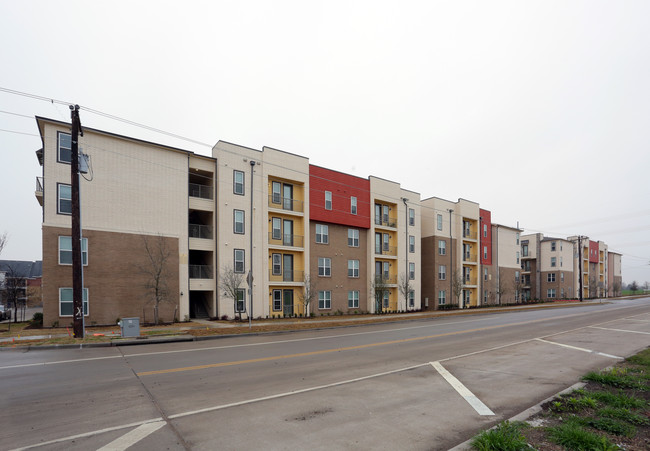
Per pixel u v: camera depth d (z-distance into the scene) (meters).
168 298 22.02
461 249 41.75
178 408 5.95
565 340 14.32
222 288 23.17
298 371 8.81
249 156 26.23
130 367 9.27
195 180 27.09
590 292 69.81
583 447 4.11
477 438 4.34
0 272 36.53
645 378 7.37
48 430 5.02
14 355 11.20
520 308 37.66
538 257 63.88
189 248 23.69
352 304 31.83
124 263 20.67
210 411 5.80
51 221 18.61
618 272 88.56
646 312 30.28
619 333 16.55
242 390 7.06
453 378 8.05
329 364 9.70
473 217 43.94
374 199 33.94
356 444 4.56
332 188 30.91
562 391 6.56
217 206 24.84
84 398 6.52
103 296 19.84
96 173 20.20
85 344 12.90
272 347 12.90
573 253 64.75
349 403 6.23
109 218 20.44
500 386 7.39
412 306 36.38
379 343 13.82
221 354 11.37
